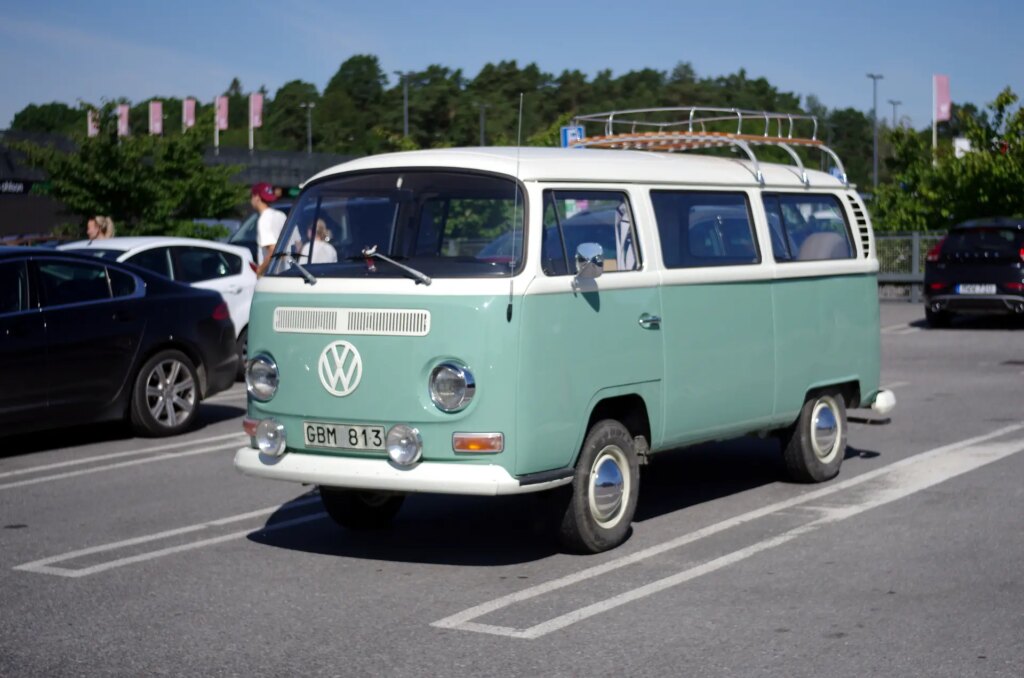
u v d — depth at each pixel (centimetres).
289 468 665
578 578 644
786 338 823
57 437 1157
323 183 713
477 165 670
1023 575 630
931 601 589
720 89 10138
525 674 500
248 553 714
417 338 634
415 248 668
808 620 564
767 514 786
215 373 1186
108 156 2542
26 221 3969
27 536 764
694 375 746
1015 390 1337
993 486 852
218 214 2725
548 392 642
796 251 845
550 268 651
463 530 763
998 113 3027
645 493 862
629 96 9650
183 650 540
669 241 737
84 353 1067
